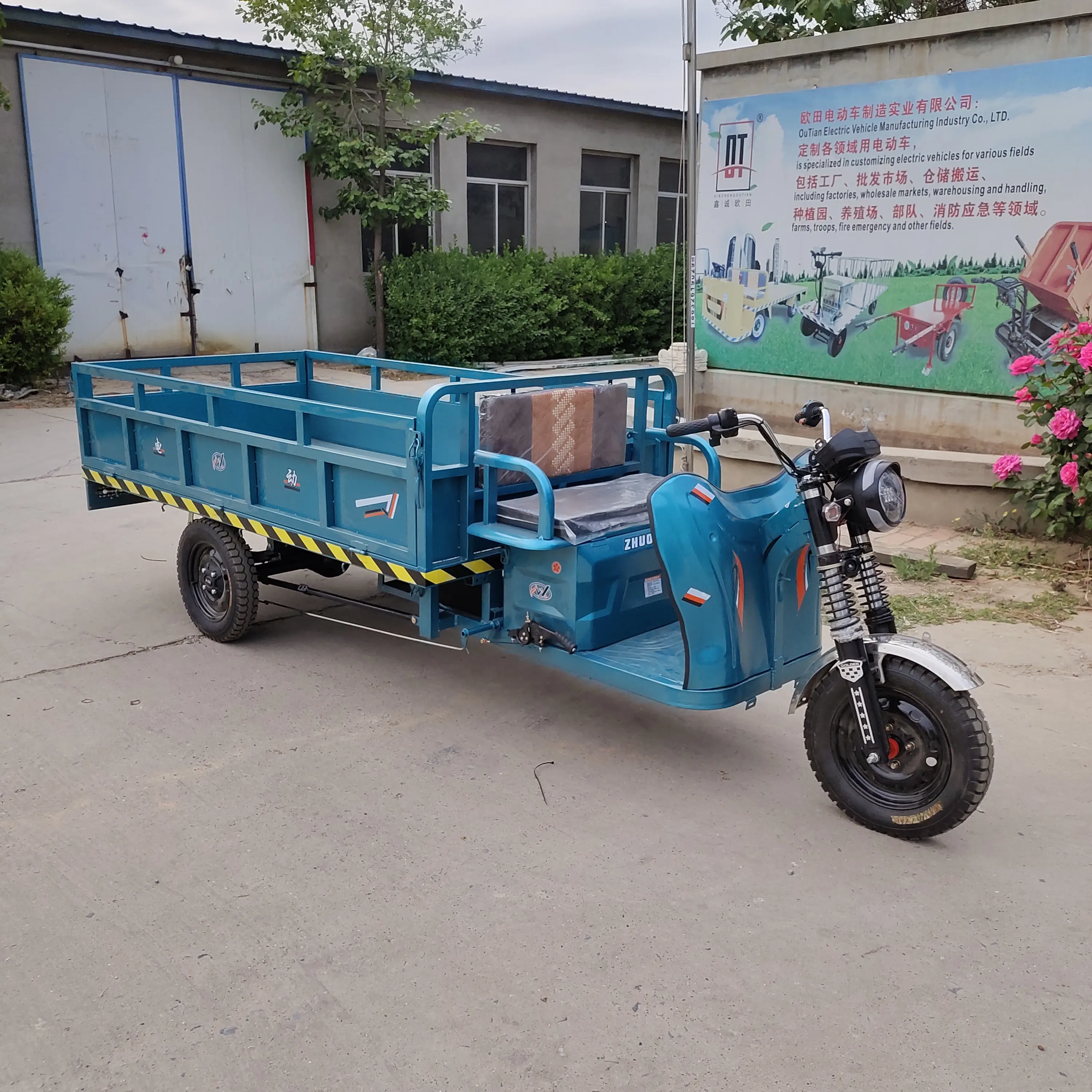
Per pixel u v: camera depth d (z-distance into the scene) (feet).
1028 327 21.34
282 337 48.60
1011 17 20.27
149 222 43.55
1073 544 19.88
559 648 12.75
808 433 25.18
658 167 61.41
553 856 10.77
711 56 25.04
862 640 10.86
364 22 44.73
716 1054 8.02
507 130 53.78
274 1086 7.71
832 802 11.88
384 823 11.42
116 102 41.68
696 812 11.69
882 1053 8.03
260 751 13.11
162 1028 8.29
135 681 15.29
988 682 14.92
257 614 17.61
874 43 22.29
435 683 15.38
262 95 45.78
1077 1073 7.81
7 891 10.13
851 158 23.29
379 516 13.41
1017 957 9.17
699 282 26.81
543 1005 8.56
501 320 48.75
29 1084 7.72
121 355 43.91
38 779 12.36
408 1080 7.77
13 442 31.83
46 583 19.79
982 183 21.39
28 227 40.57
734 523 11.35
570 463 14.43
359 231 50.03
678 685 11.53
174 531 23.39
